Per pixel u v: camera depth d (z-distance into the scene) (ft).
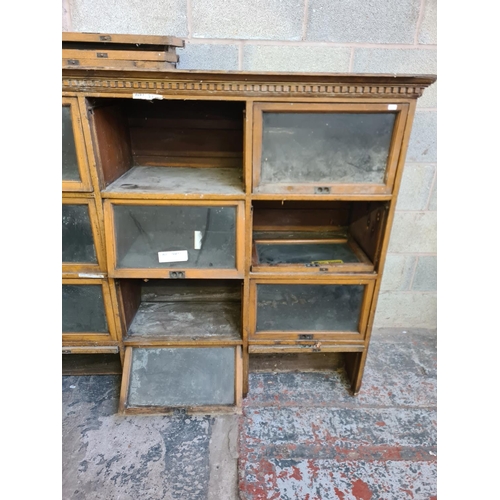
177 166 5.03
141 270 4.21
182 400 4.68
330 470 4.08
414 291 6.15
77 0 4.32
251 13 4.48
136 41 3.61
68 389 5.07
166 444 4.32
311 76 3.36
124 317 4.65
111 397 4.95
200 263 4.26
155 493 3.82
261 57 4.69
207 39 4.57
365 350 4.76
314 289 4.50
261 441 4.39
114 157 4.29
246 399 4.98
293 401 4.97
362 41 4.67
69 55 3.49
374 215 4.41
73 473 3.99
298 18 4.53
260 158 3.78
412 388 5.25
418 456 4.27
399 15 4.56
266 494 3.83
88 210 3.98
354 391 5.06
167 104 4.71
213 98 3.54
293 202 5.29
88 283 4.32
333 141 3.78
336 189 3.92
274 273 4.28
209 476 3.99
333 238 5.22
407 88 3.49
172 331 4.85
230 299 5.60
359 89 3.48
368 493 3.86
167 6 4.39
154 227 4.09
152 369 4.75
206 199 3.92
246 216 3.98
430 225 5.68
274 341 4.71
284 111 3.61
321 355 5.45
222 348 4.80
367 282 4.39
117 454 4.20
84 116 3.57
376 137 3.78
